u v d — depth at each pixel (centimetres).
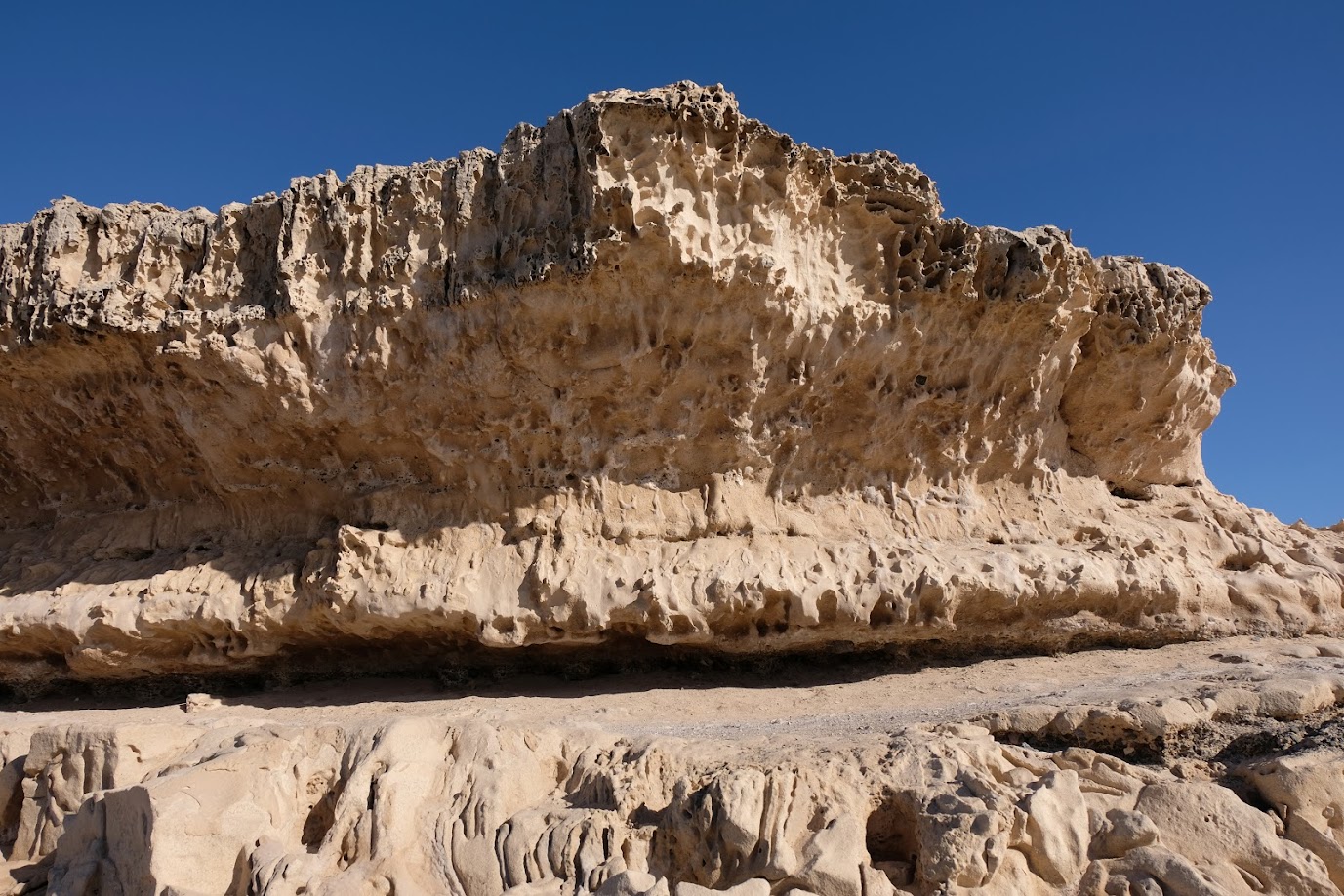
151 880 641
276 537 1092
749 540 971
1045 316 1009
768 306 909
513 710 871
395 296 956
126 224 1078
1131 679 868
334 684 1070
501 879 634
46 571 1132
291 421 1015
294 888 627
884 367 997
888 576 948
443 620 952
